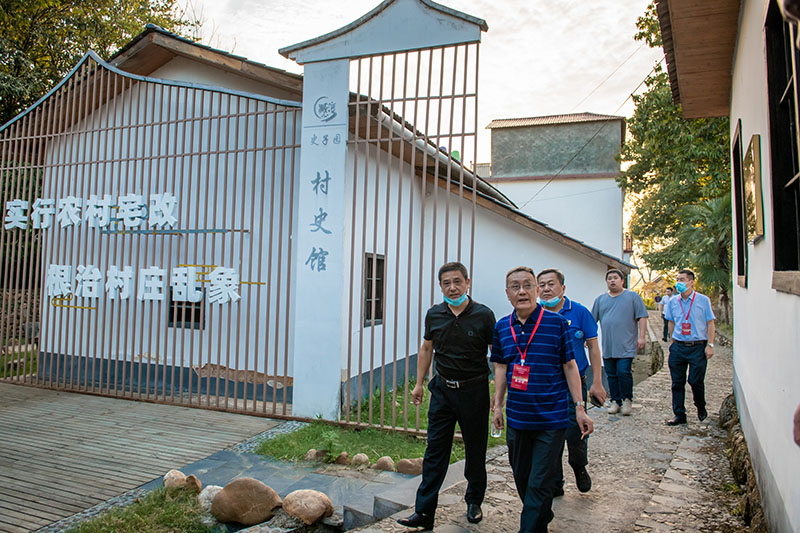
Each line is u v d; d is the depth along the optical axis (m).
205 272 7.91
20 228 8.81
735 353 6.36
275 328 7.13
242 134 8.16
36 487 4.82
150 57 8.60
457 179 9.77
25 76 13.62
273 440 5.95
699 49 5.64
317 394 6.75
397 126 7.55
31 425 6.60
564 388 3.23
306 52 6.97
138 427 6.55
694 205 17.78
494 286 9.75
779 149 3.18
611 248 21.05
